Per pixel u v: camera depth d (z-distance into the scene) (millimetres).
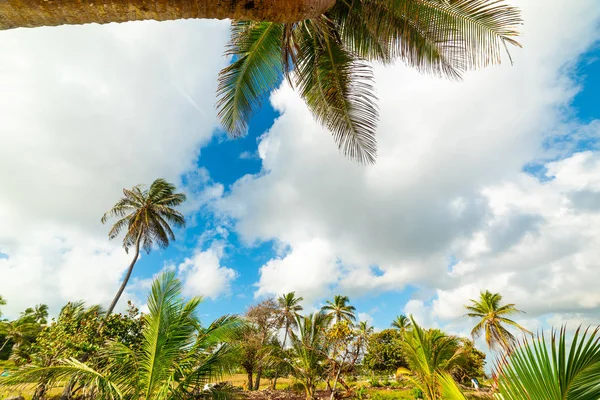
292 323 28125
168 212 24078
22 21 1456
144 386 5957
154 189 24625
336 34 4297
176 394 5812
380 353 29891
